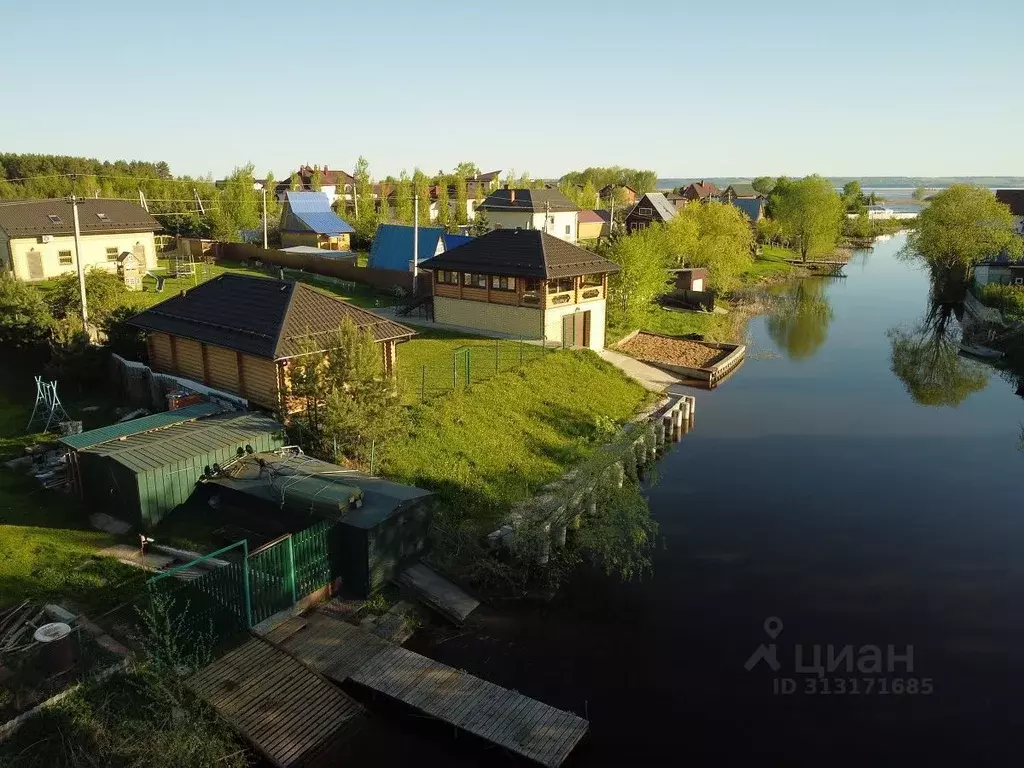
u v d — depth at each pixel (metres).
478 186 116.69
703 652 18.41
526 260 39.59
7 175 117.50
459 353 36.41
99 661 14.77
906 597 21.06
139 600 16.77
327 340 24.61
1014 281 68.62
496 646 18.31
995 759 15.09
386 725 15.10
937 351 52.28
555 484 26.23
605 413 33.09
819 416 37.38
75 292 31.73
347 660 16.39
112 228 49.06
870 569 22.58
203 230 72.38
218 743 13.60
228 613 16.27
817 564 22.84
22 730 13.23
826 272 93.81
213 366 27.02
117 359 28.88
